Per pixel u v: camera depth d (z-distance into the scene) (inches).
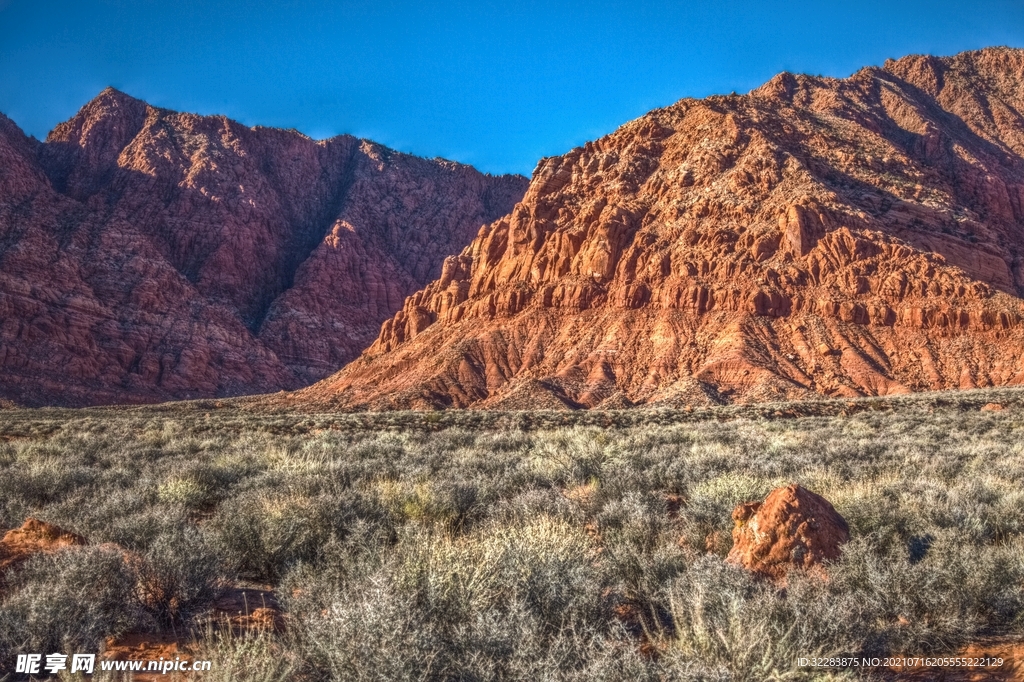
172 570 281.1
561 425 1626.5
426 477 535.5
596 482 500.1
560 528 315.9
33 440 1270.9
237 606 296.7
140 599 276.1
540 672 196.2
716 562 273.4
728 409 1929.1
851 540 324.8
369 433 1358.3
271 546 352.5
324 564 325.7
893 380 2642.7
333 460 703.7
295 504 393.7
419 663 197.2
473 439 1103.0
